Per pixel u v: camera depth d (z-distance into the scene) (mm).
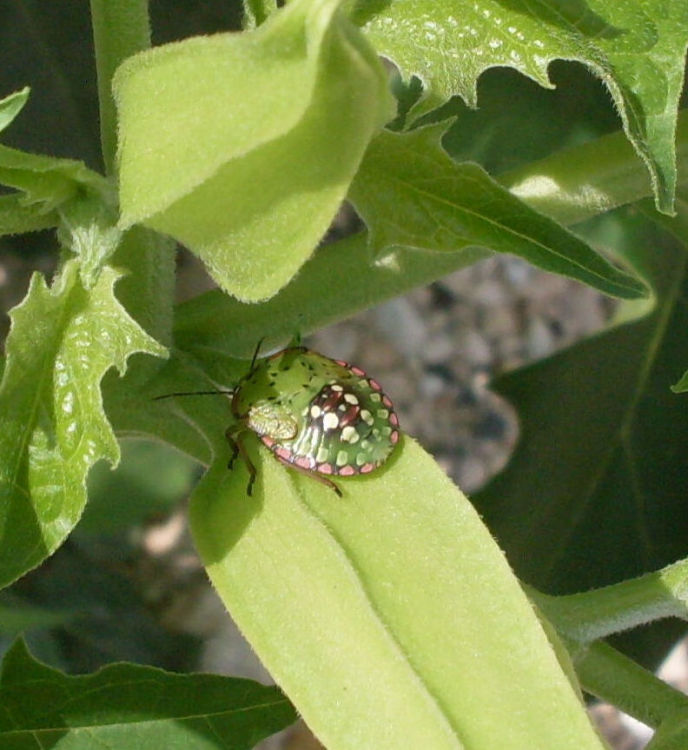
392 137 98
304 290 120
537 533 152
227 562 103
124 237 112
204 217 91
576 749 98
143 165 90
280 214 91
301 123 86
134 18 111
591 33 96
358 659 100
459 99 159
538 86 159
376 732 99
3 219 104
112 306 102
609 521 154
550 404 157
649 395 158
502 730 99
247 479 104
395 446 104
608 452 156
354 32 84
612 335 160
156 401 117
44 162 102
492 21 101
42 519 100
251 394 107
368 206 99
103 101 112
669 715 117
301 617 101
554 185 119
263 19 105
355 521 103
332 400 104
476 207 98
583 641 117
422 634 100
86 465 101
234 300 120
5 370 100
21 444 101
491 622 100
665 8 95
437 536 102
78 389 102
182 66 87
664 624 151
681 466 156
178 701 117
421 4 103
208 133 87
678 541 153
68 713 116
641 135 92
